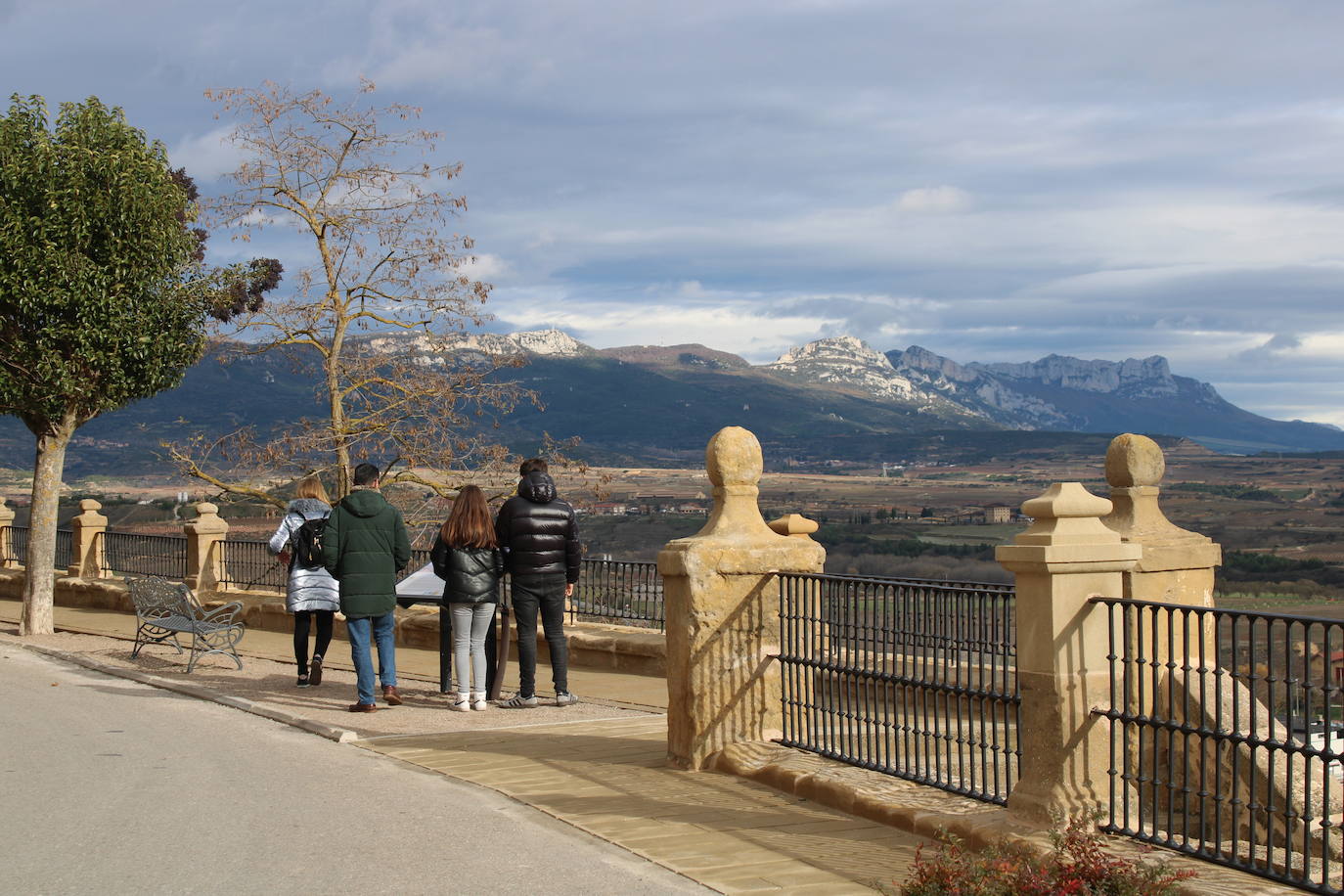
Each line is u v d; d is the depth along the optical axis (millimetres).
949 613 6477
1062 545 5613
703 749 7691
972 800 6289
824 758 7395
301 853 5723
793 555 7961
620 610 14195
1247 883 4840
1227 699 6883
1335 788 6684
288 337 19375
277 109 19203
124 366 15945
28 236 15180
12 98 15461
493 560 10320
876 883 4988
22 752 8219
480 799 6848
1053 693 5645
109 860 5602
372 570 10195
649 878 5324
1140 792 5535
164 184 16172
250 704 10148
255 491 19672
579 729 9258
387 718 9750
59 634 16172
